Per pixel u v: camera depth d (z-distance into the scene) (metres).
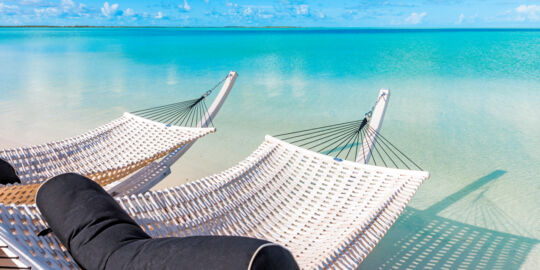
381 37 49.72
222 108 9.31
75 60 20.41
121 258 1.22
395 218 2.71
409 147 6.59
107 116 8.59
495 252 3.75
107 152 4.47
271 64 18.55
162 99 10.39
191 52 25.81
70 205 1.49
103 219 1.43
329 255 2.28
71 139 4.46
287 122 8.12
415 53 24.66
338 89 11.78
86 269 1.30
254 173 3.53
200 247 1.12
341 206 3.15
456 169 5.69
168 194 2.87
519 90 11.47
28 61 19.86
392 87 12.11
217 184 3.21
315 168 3.66
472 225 4.23
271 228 3.02
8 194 2.63
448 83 12.84
